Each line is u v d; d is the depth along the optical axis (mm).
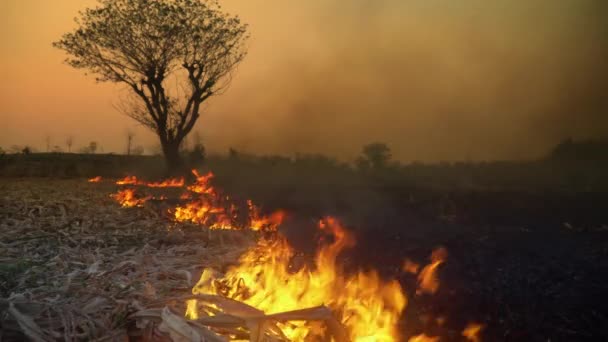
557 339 5137
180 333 3430
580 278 7398
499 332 5262
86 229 9102
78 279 5477
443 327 5332
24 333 3707
